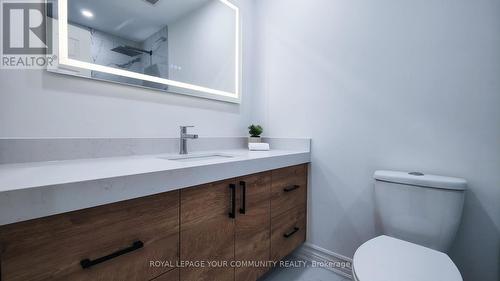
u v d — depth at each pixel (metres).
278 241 1.25
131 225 0.62
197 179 0.77
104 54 0.98
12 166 0.73
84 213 0.54
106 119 1.00
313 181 1.51
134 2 1.09
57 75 0.87
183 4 1.30
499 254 0.97
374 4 1.27
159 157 1.08
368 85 1.29
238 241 0.98
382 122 1.25
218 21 1.50
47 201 0.47
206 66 1.43
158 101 1.19
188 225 0.77
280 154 1.25
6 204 0.42
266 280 1.34
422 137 1.13
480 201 1.00
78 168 0.70
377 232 1.16
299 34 1.56
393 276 0.70
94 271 0.56
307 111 1.53
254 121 1.79
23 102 0.80
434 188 0.95
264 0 1.74
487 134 0.98
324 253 1.47
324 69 1.45
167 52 1.22
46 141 0.84
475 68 1.00
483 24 0.98
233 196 0.93
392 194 1.05
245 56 1.73
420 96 1.13
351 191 1.36
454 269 0.73
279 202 1.25
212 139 1.46
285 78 1.63
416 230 0.99
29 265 0.47
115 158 0.98
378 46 1.25
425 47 1.12
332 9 1.42
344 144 1.38
